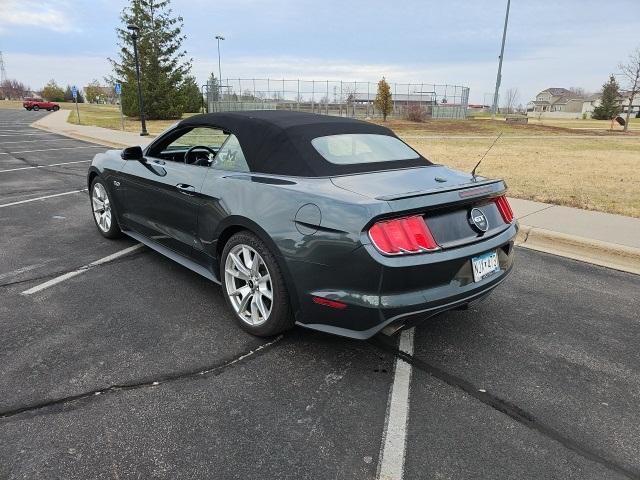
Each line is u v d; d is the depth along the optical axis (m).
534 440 2.40
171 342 3.23
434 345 3.31
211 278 3.74
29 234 5.62
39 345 3.15
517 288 4.40
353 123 3.92
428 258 2.67
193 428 2.40
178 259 4.14
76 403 2.57
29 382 2.74
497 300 4.12
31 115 42.44
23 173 10.39
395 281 2.60
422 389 2.79
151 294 3.99
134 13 35.72
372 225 2.60
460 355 3.19
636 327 3.66
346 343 3.28
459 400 2.70
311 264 2.79
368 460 2.23
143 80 36.22
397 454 2.27
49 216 6.50
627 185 9.77
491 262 3.08
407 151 3.87
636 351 3.31
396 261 2.58
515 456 2.29
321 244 2.73
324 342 3.29
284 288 3.02
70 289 4.06
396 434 2.41
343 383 2.82
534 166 13.03
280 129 3.40
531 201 7.82
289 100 43.03
